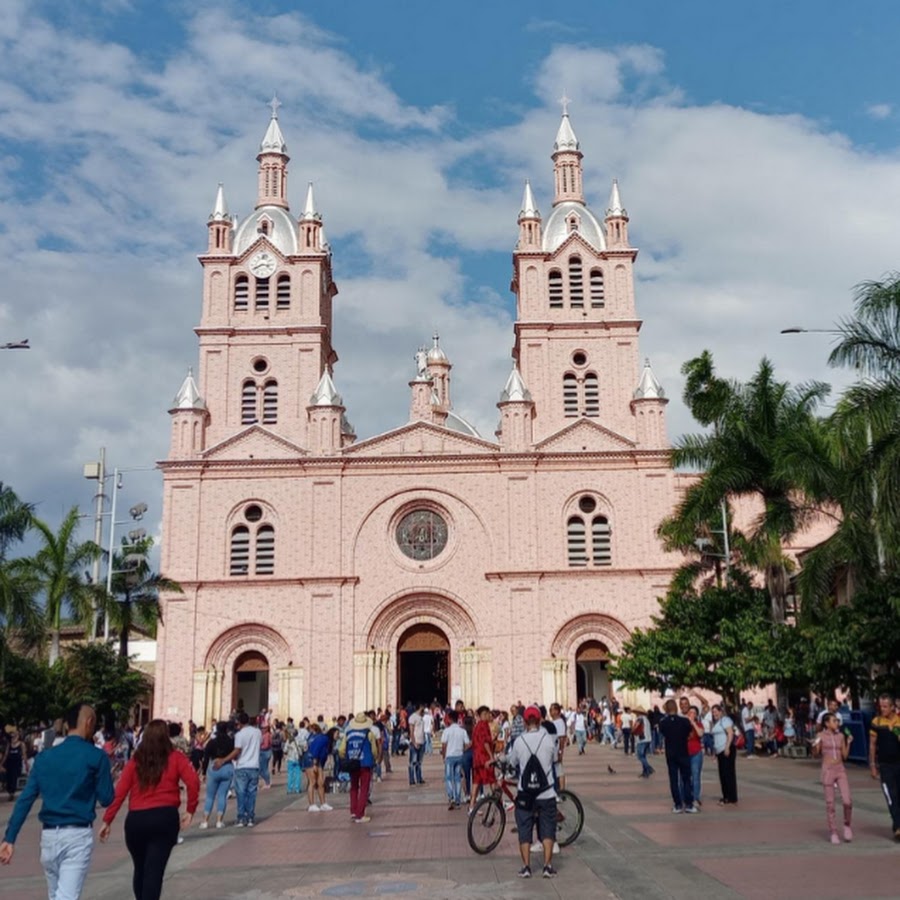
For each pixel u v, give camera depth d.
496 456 69.94
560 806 20.86
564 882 16.64
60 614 54.47
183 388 72.12
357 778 27.25
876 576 41.19
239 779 27.34
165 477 70.31
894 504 31.77
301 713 66.25
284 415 74.12
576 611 67.69
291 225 79.31
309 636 67.62
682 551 56.44
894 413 32.38
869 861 17.62
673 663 49.22
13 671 49.84
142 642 89.44
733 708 49.22
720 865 17.55
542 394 74.44
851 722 40.94
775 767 40.69
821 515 55.84
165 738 13.29
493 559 68.56
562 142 81.75
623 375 74.81
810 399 48.53
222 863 20.19
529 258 76.94
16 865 21.47
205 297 76.25
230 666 68.00
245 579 68.31
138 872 12.98
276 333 75.56
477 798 28.69
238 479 70.38
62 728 13.38
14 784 39.56
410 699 79.75
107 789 12.39
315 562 68.69
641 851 19.47
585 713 66.25
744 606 50.72
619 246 77.19
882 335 32.75
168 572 68.50
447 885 16.58
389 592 68.50
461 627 68.50
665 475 69.75
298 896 16.02
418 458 70.12
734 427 47.59
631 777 38.38
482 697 66.50
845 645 38.91
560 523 69.31
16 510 46.81
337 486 70.06
